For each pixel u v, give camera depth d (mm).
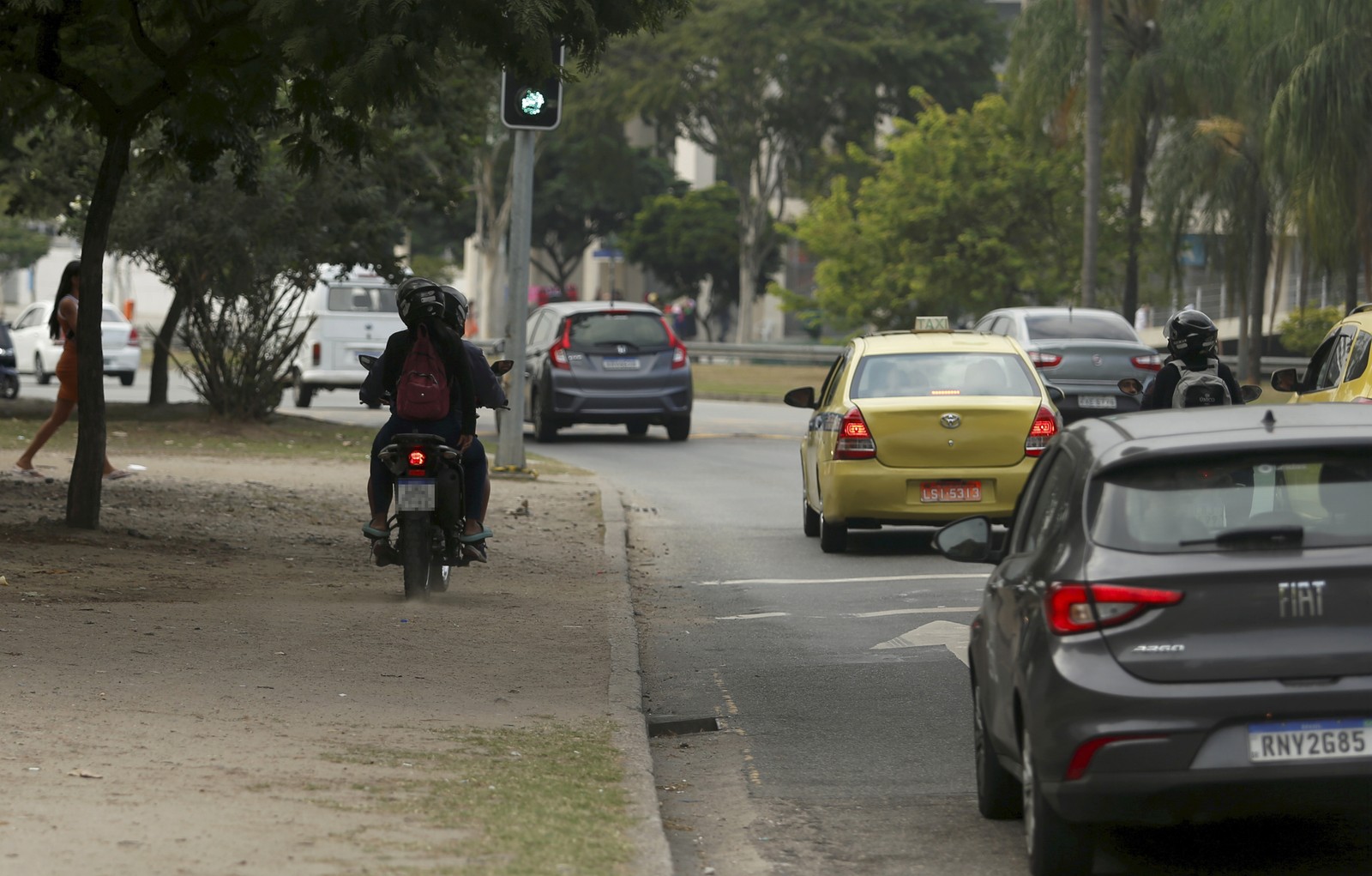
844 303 170125
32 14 42094
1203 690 17047
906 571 44406
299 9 33562
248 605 33906
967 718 27531
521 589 38938
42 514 45781
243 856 17172
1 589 33469
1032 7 138750
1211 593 17172
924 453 46750
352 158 44594
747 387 144000
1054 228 160750
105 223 42594
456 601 36250
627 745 24016
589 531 51000
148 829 18000
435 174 86812
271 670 27797
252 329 84125
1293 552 17281
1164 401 36531
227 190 79938
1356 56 101812
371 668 28641
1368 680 17016
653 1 38125
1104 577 17453
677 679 31188
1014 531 21406
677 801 22922
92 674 26266
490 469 66625
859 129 194875
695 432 96500
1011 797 21266
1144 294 167375
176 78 41531
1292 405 19703
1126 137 137000
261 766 21250
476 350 35250
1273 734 17016
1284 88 103688
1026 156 159375
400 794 20375
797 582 42906
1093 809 17344
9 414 86812
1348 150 102312
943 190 161500
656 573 44750
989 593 21125
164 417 86250
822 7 192375
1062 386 75625
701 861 20016
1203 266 149625
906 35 192750
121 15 41500
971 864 19844
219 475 61094
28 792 19172
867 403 47281
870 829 21391
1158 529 17672
